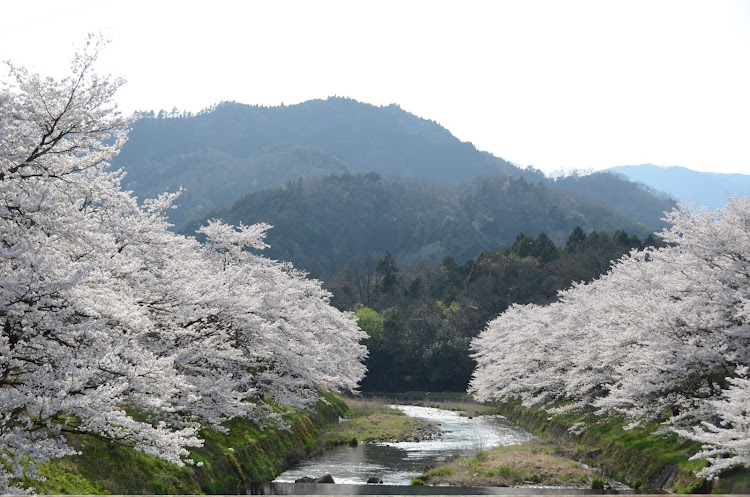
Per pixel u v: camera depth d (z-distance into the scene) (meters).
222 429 19.52
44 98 14.31
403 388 86.38
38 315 11.77
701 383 22.89
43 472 13.83
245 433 26.55
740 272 22.03
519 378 46.97
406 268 122.12
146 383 13.71
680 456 22.86
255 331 22.92
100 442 17.16
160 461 18.42
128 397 13.67
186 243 24.31
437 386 83.88
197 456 20.48
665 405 23.16
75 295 12.79
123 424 12.41
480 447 34.19
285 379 25.50
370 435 38.56
